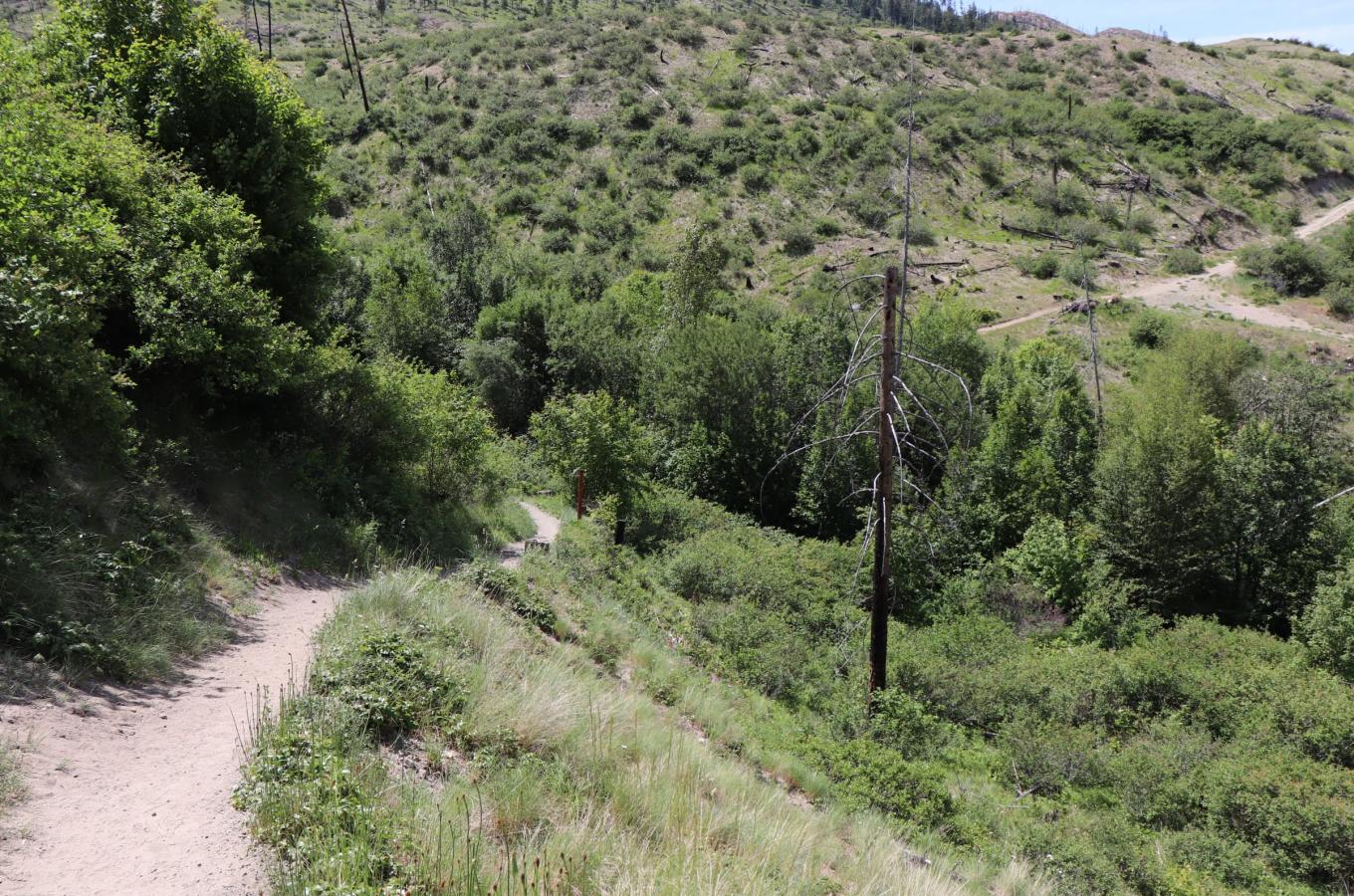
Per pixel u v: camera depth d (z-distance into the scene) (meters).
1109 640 25.88
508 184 72.69
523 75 90.00
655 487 32.19
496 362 42.94
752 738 11.65
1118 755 16.86
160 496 9.84
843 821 9.42
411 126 78.00
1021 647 23.62
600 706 8.12
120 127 13.41
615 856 4.94
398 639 7.14
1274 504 33.12
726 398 38.28
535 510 25.86
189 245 12.39
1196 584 34.09
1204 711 19.81
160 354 11.21
